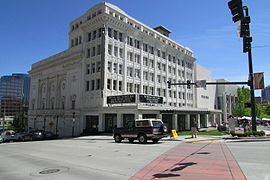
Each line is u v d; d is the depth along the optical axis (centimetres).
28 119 6475
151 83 5253
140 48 5041
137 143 2223
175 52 6216
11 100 10600
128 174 877
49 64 5700
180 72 6388
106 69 4191
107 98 4012
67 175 898
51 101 5578
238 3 1459
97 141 2708
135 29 4856
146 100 3756
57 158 1380
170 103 5828
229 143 2036
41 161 1288
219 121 6981
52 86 5638
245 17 1912
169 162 1105
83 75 4562
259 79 2425
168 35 6738
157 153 1445
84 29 4725
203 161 1105
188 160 1146
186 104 6506
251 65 2473
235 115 7806
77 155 1478
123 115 3825
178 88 6228
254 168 924
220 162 1066
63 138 3759
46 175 914
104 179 812
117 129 2405
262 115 9431
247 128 3186
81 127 4394
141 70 4966
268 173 839
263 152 1372
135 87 4819
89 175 884
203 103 7438
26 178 880
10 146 2469
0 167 1157
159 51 5625
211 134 3162
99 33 4412
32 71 6538
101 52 4200
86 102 4434
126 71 4619
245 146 1730
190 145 1920
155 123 2202
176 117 4250
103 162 1168
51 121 5319
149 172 900
